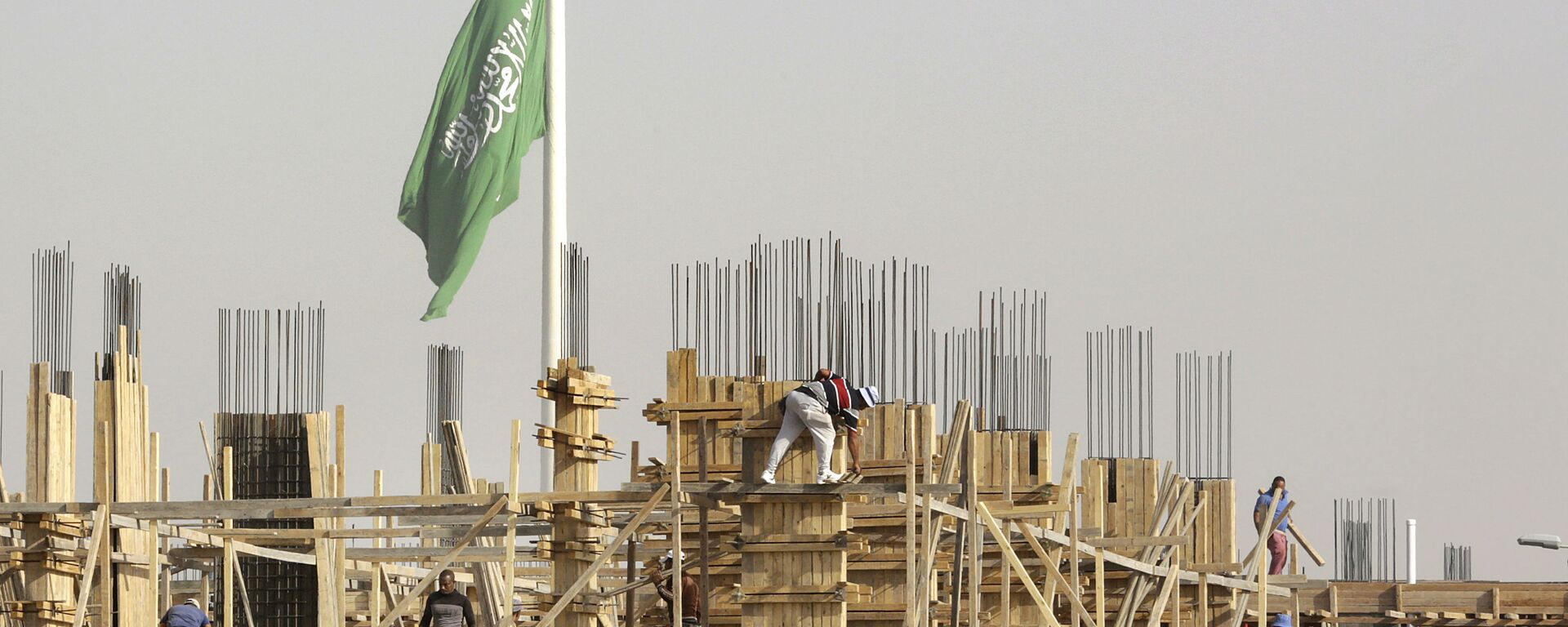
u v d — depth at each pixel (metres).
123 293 98.12
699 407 89.25
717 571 102.75
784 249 95.50
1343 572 174.88
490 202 167.50
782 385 87.75
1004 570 95.06
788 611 86.44
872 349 102.69
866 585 100.50
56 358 97.56
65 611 92.69
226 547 95.81
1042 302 114.62
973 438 89.19
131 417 96.75
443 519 91.31
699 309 94.88
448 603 100.19
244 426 111.81
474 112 168.00
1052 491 106.44
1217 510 121.19
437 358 127.56
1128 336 124.50
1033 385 114.19
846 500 99.12
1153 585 113.62
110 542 90.88
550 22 169.50
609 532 101.12
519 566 128.00
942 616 110.50
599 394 95.50
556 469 93.56
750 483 85.19
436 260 168.38
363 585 129.75
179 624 97.56
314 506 86.56
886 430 100.69
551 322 166.38
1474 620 131.62
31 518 89.06
